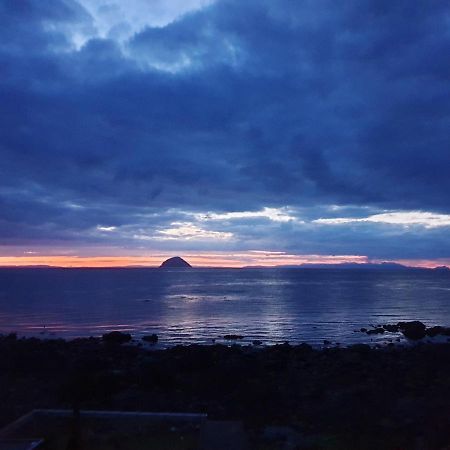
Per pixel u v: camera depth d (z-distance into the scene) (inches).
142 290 3905.0
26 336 1493.6
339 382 754.2
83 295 3292.3
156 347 1251.2
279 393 639.8
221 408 582.2
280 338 1464.1
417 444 449.4
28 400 615.8
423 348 1099.9
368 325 1779.0
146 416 509.4
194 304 2620.6
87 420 500.4
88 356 927.7
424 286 4845.0
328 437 474.3
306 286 4675.2
